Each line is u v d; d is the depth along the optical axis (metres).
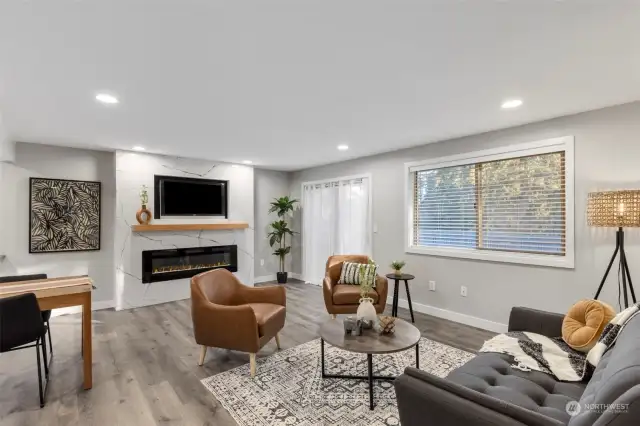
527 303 3.35
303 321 3.99
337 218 5.70
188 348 3.18
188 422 2.03
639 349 1.14
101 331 3.66
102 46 1.86
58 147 4.34
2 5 1.46
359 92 2.56
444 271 4.09
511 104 2.81
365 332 2.41
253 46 1.88
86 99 2.66
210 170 5.46
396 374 2.59
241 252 5.77
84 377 2.41
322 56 2.00
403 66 2.13
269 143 4.25
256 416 2.08
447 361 2.83
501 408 1.20
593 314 1.97
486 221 3.78
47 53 1.92
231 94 2.59
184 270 5.07
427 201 4.41
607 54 1.96
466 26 1.68
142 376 2.61
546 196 3.30
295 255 6.75
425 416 1.34
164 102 2.75
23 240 4.08
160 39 1.79
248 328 2.61
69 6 1.49
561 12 1.55
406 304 4.50
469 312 3.82
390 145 4.37
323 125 3.45
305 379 2.54
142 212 4.70
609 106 2.85
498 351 1.96
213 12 1.55
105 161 4.68
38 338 2.24
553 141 3.18
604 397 1.04
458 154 3.95
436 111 3.00
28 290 2.35
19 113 2.99
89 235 4.51
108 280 4.66
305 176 6.43
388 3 1.49
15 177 4.05
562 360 1.83
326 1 1.48
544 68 2.14
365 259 4.45
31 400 2.27
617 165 2.81
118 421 2.04
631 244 2.73
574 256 3.04
